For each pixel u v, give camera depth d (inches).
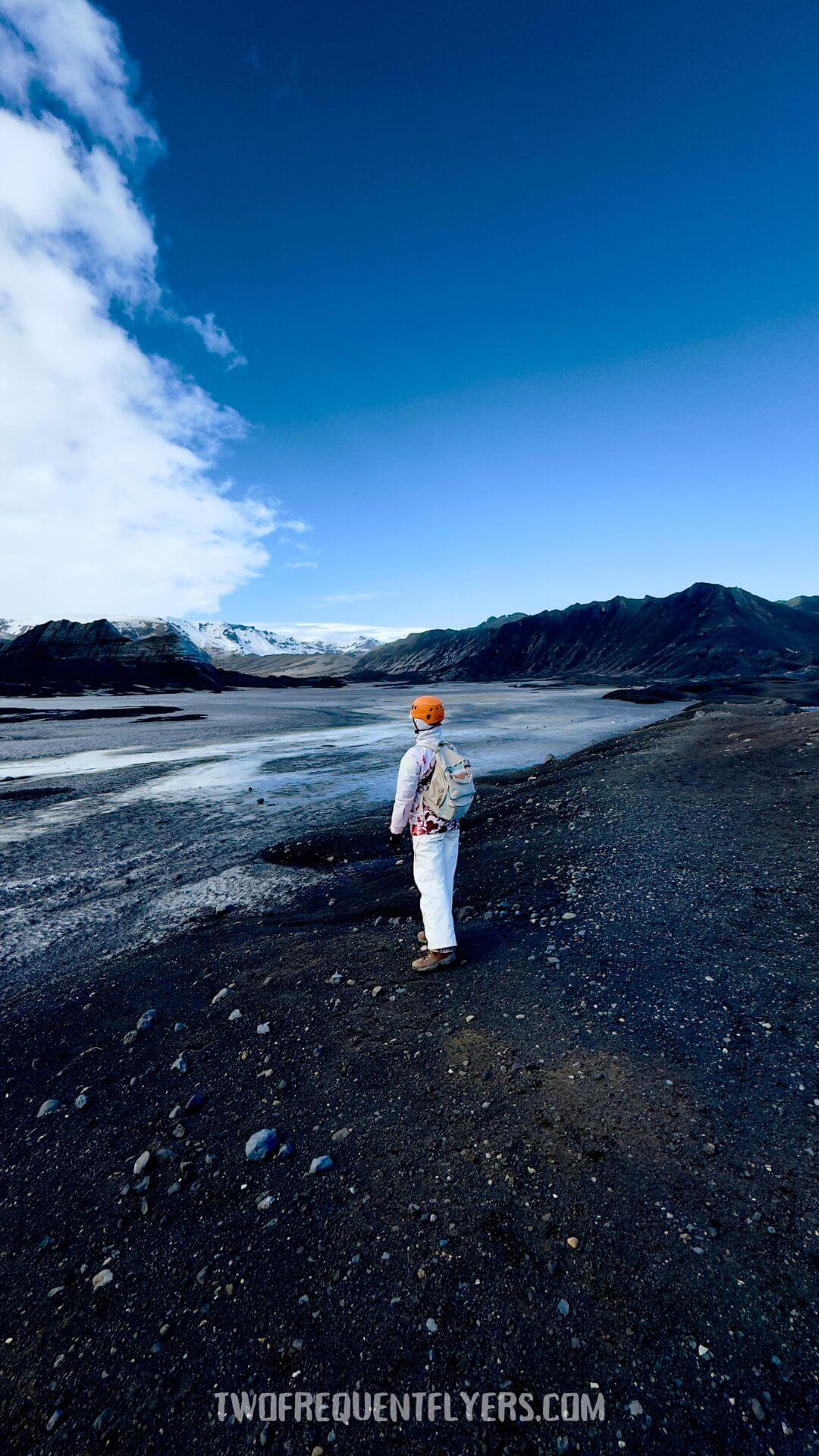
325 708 1931.6
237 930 245.1
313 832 411.2
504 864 285.3
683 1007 149.2
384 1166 108.7
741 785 382.3
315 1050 147.3
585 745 851.4
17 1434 73.5
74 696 2797.7
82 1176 115.6
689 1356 74.1
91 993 197.0
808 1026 136.9
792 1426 65.8
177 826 443.8
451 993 167.0
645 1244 88.9
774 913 196.5
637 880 239.9
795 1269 83.5
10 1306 90.4
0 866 353.7
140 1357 81.0
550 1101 120.3
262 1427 71.5
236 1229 99.3
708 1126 110.1
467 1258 89.5
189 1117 129.3
